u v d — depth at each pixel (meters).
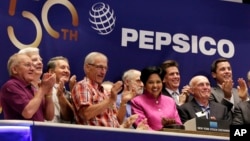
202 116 6.32
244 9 7.88
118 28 7.22
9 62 5.30
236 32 7.78
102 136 4.60
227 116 6.66
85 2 7.12
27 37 6.72
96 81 5.79
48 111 5.22
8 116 5.04
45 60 6.76
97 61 5.79
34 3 6.84
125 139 4.66
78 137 4.52
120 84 5.32
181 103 6.91
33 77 5.27
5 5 6.69
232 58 7.68
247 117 6.59
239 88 7.34
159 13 7.45
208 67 7.53
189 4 7.62
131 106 6.13
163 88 7.01
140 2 7.39
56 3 6.95
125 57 7.18
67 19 6.98
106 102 5.28
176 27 7.50
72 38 6.96
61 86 5.58
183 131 5.17
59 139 4.46
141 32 7.32
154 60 7.31
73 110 5.53
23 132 4.37
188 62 7.45
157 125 5.99
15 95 5.00
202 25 7.64
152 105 6.12
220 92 7.25
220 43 7.67
